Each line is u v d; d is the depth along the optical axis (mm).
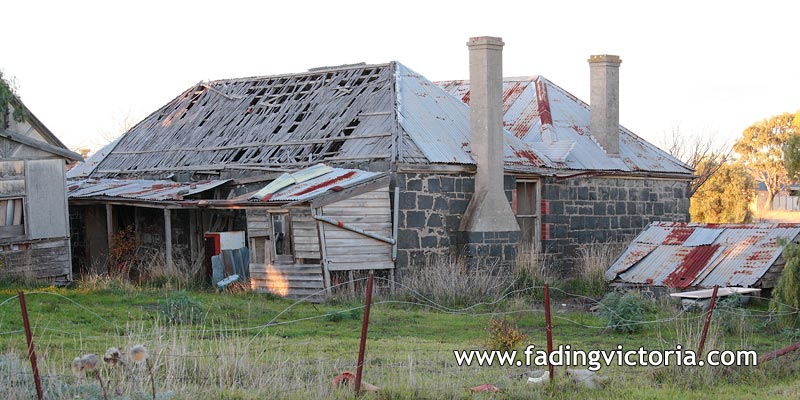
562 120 31484
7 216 23562
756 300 21281
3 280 23047
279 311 19734
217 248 25172
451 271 22750
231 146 28844
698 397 11984
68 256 24859
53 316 17359
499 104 25562
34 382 10789
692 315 18922
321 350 14633
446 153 25078
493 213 25188
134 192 27172
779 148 63125
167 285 23547
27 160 23969
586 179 28891
